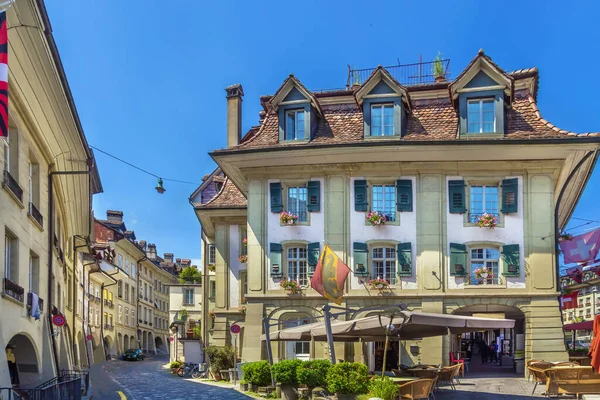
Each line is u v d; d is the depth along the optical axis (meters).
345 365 15.55
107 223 66.44
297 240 25.61
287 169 25.97
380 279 24.62
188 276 62.94
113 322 58.75
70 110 17.86
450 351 24.56
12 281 16.36
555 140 23.31
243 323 31.73
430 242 24.73
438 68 28.61
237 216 32.22
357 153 24.67
